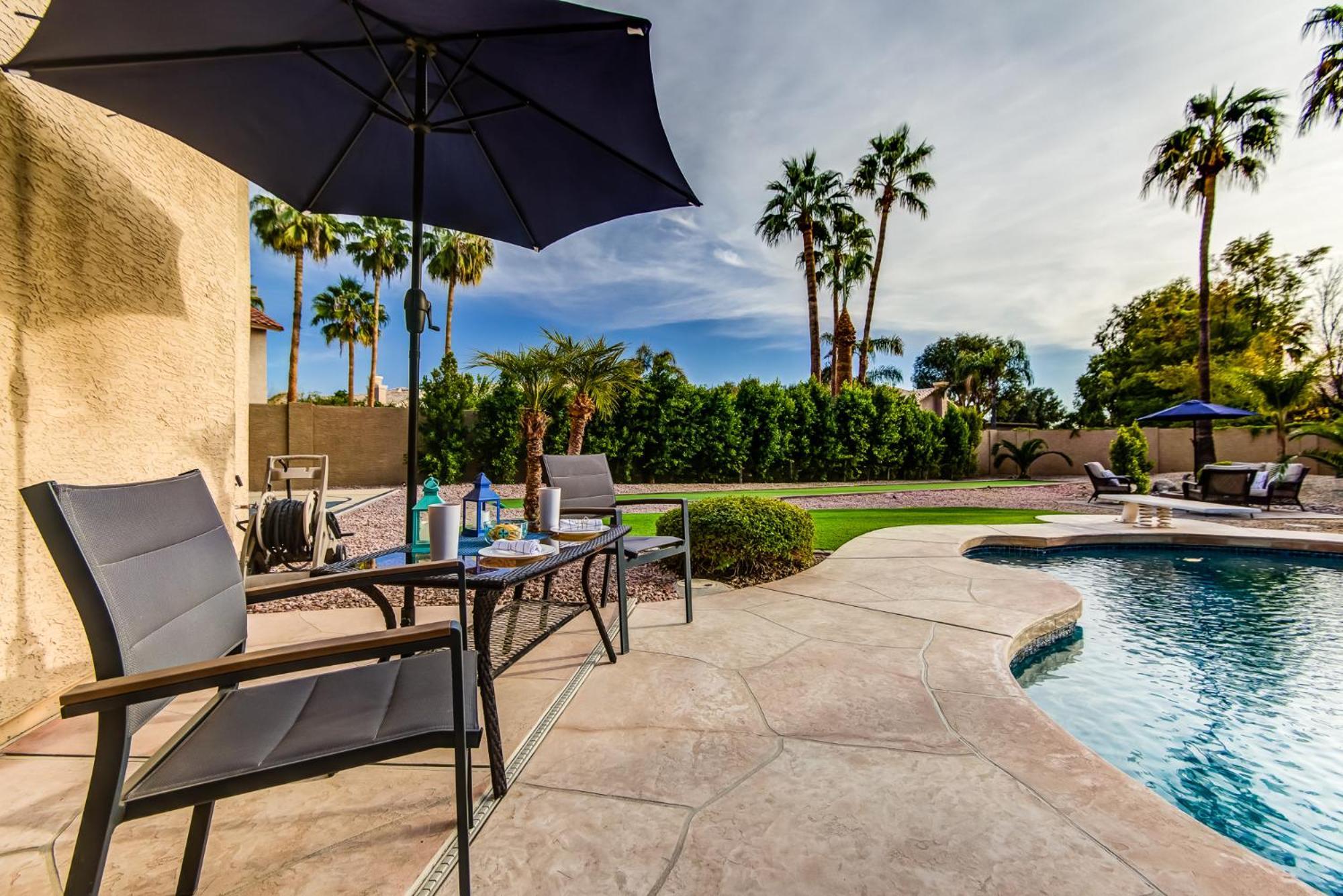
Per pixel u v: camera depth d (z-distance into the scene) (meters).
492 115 2.53
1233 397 19.69
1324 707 2.67
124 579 1.01
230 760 1.01
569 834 1.44
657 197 2.95
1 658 1.90
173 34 1.96
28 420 2.03
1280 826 1.81
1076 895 1.23
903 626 3.17
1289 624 3.91
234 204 3.52
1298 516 8.53
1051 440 21.27
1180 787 2.03
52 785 1.65
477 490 2.59
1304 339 20.03
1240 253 21.52
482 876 1.29
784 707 2.16
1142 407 23.53
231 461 3.50
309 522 3.71
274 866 1.32
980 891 1.24
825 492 12.59
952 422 18.89
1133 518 7.35
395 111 2.39
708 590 4.00
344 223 22.30
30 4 2.08
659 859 1.35
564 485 3.49
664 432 13.73
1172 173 14.20
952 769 1.74
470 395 13.28
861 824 1.48
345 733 1.09
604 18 1.96
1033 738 1.93
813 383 16.47
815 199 19.64
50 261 2.13
